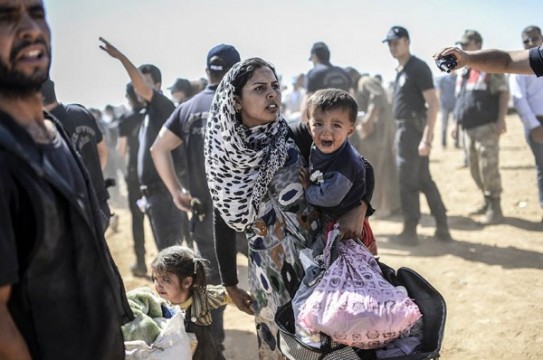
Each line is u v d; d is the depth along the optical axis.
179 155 6.33
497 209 8.48
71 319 1.95
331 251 2.75
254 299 3.11
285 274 2.96
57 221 1.88
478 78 8.16
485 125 8.23
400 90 7.41
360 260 2.77
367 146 9.09
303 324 2.65
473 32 8.38
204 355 3.28
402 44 7.27
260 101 2.79
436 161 13.33
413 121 7.39
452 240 7.82
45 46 1.90
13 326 1.79
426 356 2.59
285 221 2.95
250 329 5.70
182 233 6.68
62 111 5.09
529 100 7.71
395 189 9.31
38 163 1.84
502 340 5.11
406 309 2.61
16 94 1.89
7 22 1.82
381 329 2.57
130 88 7.43
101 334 2.01
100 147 5.55
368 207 3.00
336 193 2.79
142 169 6.24
